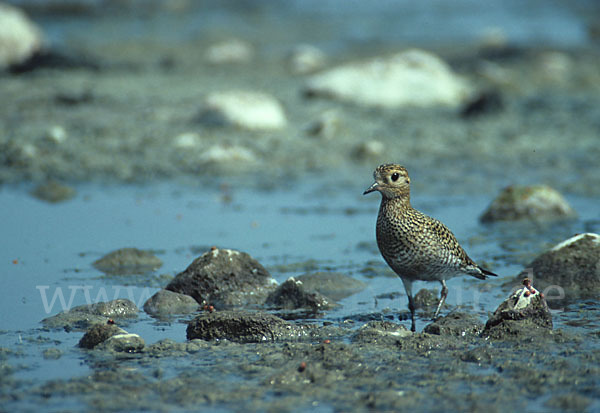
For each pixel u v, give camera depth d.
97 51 36.31
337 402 6.95
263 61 35.31
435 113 24.72
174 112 23.19
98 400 7.00
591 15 52.66
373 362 7.88
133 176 17.86
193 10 55.69
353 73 26.53
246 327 8.96
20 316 9.74
